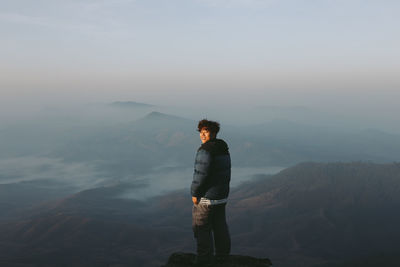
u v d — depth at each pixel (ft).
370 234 596.29
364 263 403.95
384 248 535.19
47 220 643.04
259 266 12.29
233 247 555.69
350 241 570.87
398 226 625.82
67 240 561.43
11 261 461.37
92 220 631.97
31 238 590.14
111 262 473.67
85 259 484.33
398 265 377.91
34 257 481.46
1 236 615.98
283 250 537.65
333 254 519.60
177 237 608.19
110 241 569.64
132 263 472.44
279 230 627.46
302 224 634.43
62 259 484.33
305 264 463.83
